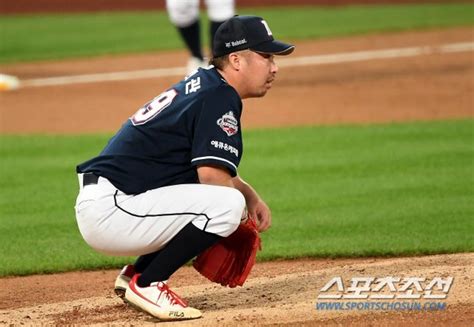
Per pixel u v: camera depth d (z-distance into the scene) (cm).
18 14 7362
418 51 5059
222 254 1441
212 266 1445
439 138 3022
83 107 3969
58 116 3797
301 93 4084
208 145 1340
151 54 5331
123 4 7638
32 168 2825
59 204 2397
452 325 1320
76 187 2575
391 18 6359
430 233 1998
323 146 2981
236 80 1399
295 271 1752
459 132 3100
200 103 1352
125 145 1377
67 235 2122
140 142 1370
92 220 1362
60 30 6475
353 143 3005
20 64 5209
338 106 3762
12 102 4162
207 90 1360
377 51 5122
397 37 5566
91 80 4631
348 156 2820
